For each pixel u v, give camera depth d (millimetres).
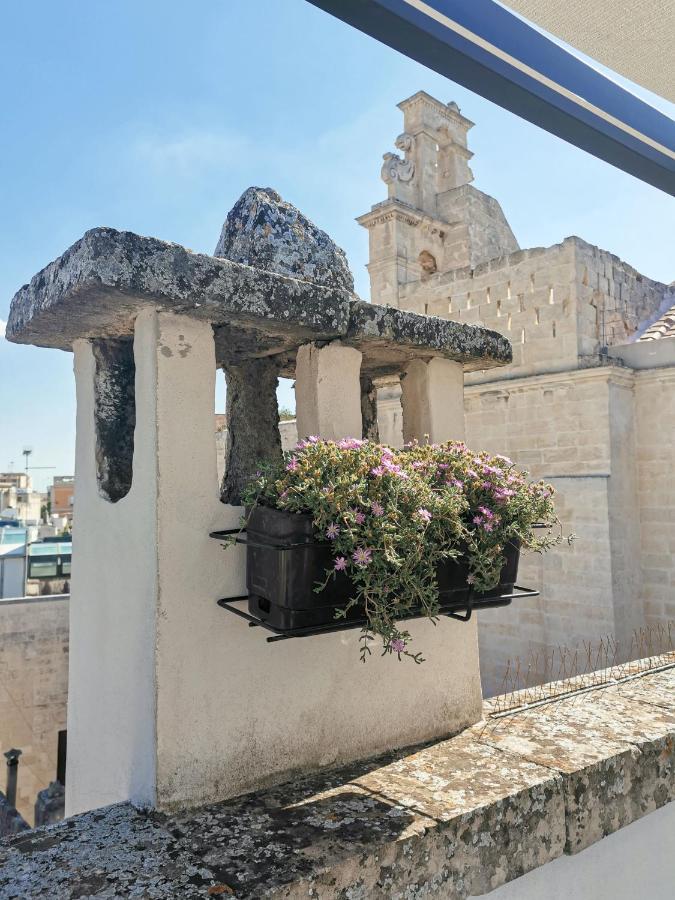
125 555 2064
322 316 2152
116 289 1755
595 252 10430
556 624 9875
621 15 1835
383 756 2303
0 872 1592
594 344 10227
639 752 2312
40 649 10750
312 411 2320
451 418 2682
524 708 2793
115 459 2295
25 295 2131
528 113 2031
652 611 9781
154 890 1507
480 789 1986
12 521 37500
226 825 1807
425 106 14320
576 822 2072
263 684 2078
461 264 13766
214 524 2010
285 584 1770
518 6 1827
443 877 1763
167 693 1894
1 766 10258
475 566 2049
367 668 2326
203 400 2014
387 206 13078
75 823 1836
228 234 2625
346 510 1755
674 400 9711
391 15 1597
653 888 2320
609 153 2271
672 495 9680
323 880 1571
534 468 10359
